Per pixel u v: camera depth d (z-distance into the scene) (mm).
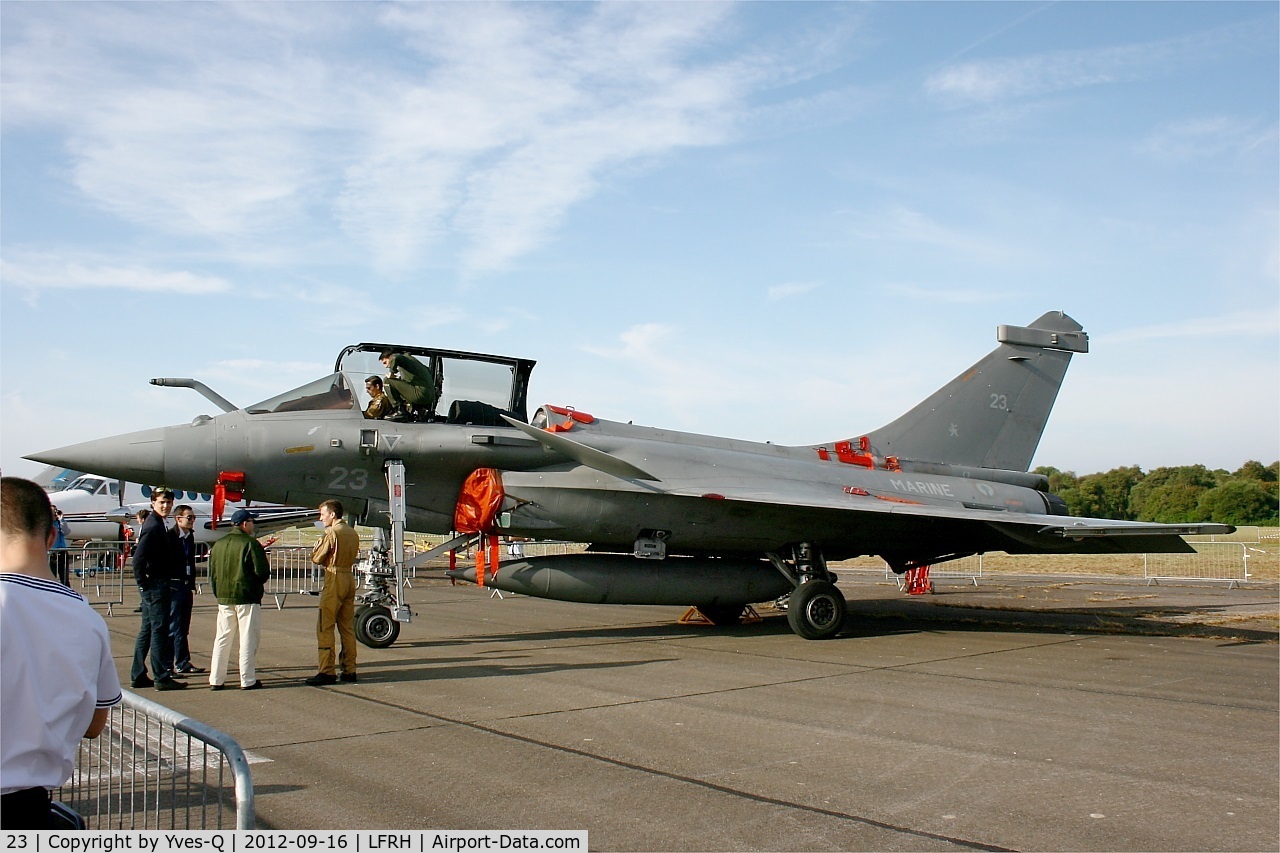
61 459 11094
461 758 6195
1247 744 6715
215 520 11508
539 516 12172
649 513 12547
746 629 13766
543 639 12547
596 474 12438
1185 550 13430
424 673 9695
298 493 11844
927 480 14867
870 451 15000
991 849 4590
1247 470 78625
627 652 11266
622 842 4633
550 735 6871
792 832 4801
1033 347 16203
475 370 12695
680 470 12820
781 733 6953
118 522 25438
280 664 10414
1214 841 4715
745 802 5285
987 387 15898
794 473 13711
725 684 9031
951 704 8086
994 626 14188
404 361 12102
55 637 2822
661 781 5680
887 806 5234
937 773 5902
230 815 4949
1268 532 52375
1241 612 16438
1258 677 9570
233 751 3270
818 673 9703
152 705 3775
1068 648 11711
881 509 12438
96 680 2959
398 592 11508
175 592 9703
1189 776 5871
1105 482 80250
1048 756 6332
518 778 5715
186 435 11367
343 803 5211
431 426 12195
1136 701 8266
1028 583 25344
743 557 14008
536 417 12969
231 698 8383
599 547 13305
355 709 7840
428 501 12375
